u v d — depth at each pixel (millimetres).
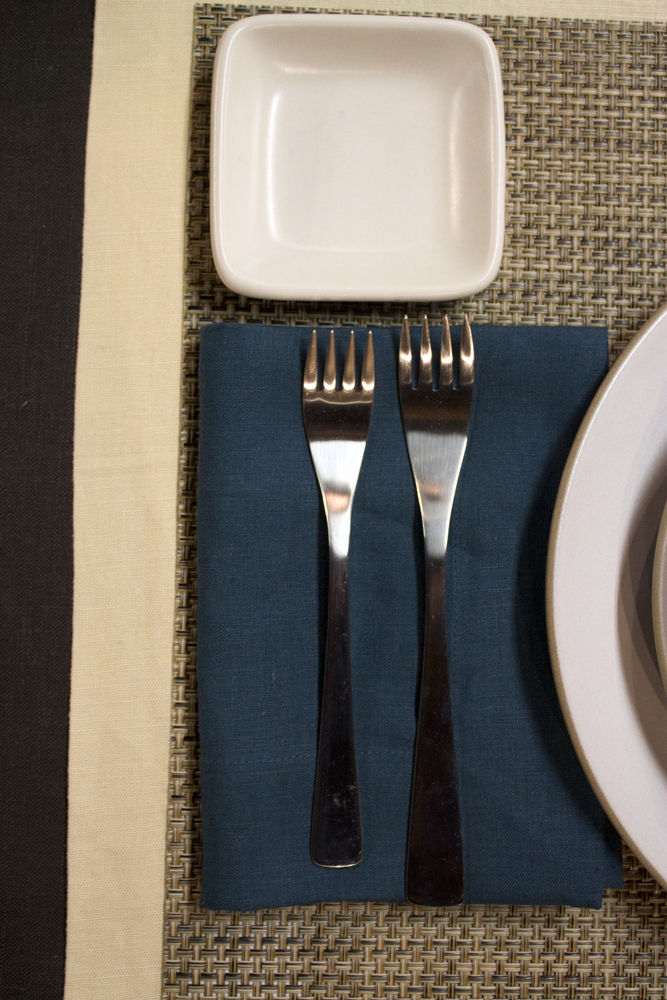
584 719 384
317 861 421
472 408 452
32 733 454
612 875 429
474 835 431
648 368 397
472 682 440
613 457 396
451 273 446
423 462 440
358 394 444
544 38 494
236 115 452
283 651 439
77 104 483
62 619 461
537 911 451
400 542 446
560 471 449
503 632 443
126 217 480
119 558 466
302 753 434
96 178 481
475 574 446
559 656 384
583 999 444
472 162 458
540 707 440
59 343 474
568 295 485
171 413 473
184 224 481
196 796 454
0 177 478
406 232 465
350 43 455
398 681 440
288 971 446
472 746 437
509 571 446
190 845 451
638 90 493
